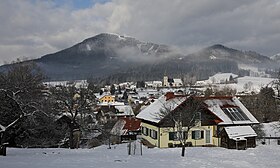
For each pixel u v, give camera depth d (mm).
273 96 60500
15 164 20812
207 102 50812
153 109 51031
